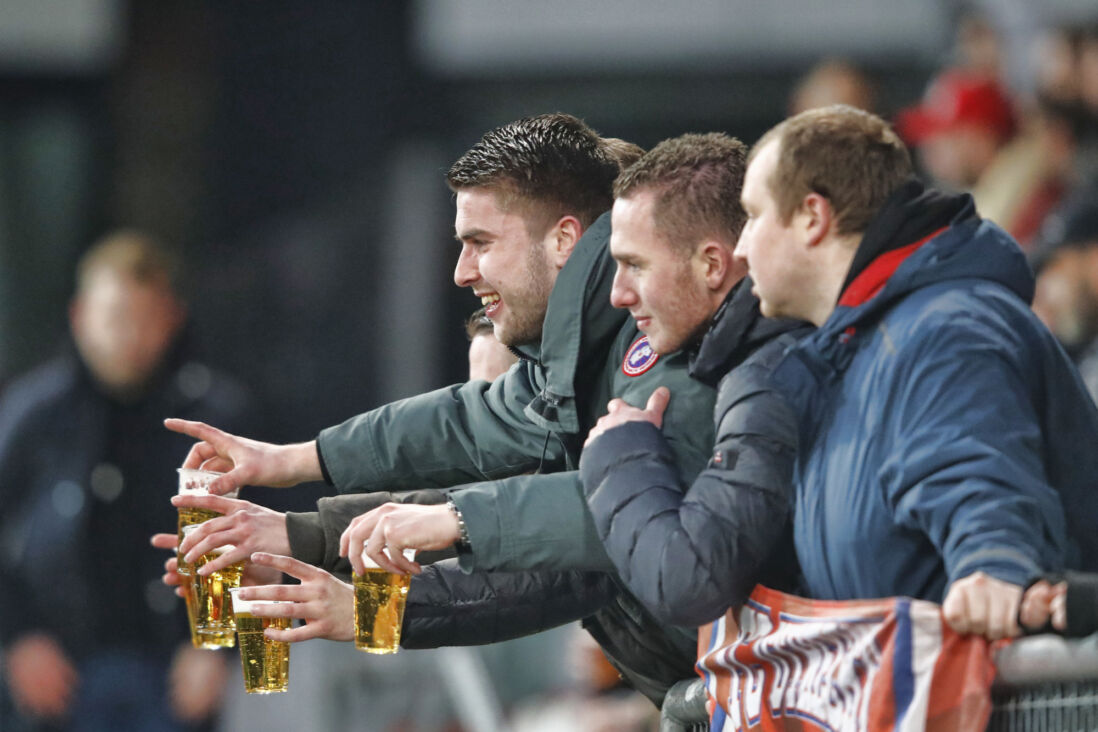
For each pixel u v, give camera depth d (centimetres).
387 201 3584
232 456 1027
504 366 1141
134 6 3666
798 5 3519
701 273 868
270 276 3566
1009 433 720
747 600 831
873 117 793
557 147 976
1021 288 785
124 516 2064
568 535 875
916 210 775
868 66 3447
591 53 3594
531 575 1011
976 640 709
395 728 1850
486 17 3619
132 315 2080
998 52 2691
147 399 2095
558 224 973
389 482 1038
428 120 3616
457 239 1001
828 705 759
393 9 3609
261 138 3625
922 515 720
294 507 2002
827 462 780
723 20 3544
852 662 743
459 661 1869
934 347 742
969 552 694
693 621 802
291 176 3619
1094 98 2155
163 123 3647
